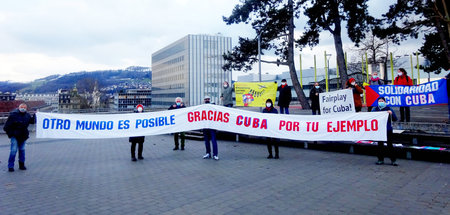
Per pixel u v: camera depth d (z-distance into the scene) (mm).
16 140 8062
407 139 9719
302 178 6727
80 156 10320
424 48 27422
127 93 187000
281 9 22453
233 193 5672
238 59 26031
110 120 9727
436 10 19234
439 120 11750
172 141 14680
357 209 4656
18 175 7445
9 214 4660
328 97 10633
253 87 13109
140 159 9617
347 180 6449
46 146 13156
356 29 22453
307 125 9234
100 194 5715
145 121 9766
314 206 4848
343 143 10148
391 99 10281
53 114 9578
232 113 9688
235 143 13234
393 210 4574
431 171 7109
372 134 8273
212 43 118500
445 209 4559
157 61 142125
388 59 37656
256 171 7523
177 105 11406
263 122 9547
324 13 22297
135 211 4742
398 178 6516
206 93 116500
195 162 8922
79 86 96750
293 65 25078
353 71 39906
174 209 4816
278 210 4695
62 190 6020
